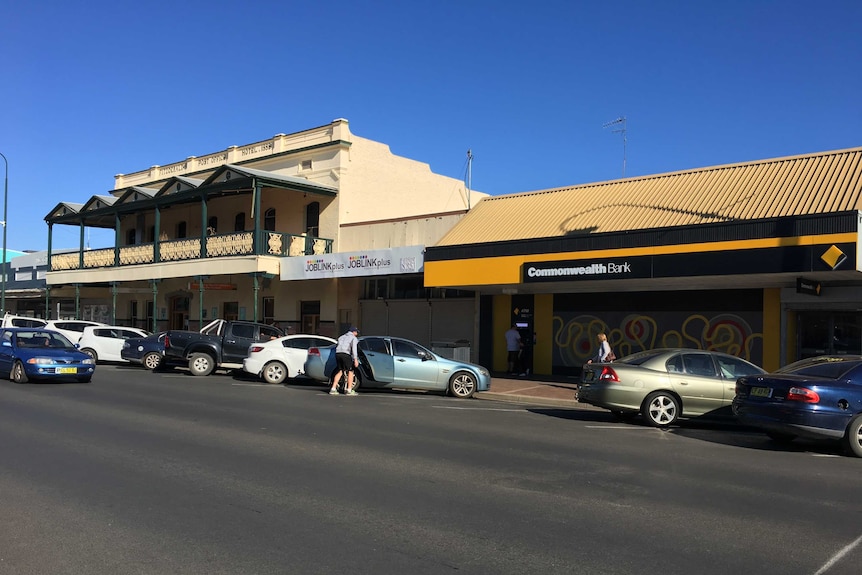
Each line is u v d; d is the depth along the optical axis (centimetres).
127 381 1697
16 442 858
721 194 1614
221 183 2511
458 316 2231
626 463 825
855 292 1549
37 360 1555
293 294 2722
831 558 496
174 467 736
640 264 1514
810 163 1600
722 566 476
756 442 1040
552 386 1759
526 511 602
